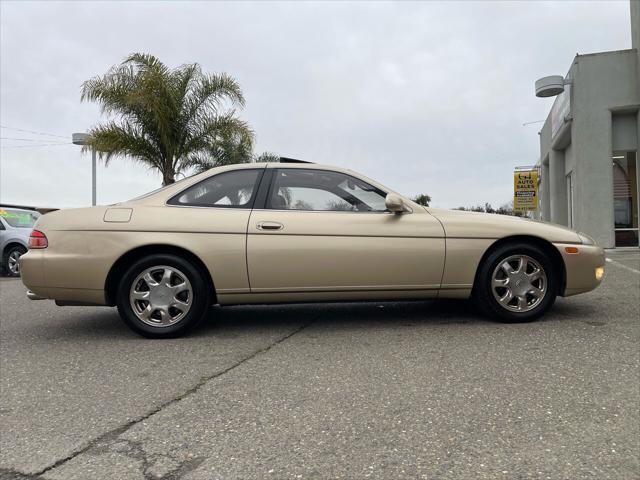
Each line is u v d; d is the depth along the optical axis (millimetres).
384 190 4406
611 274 7246
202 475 1976
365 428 2340
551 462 2000
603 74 12477
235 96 14375
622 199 12898
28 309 5805
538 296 4281
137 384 3016
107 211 4137
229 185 4301
